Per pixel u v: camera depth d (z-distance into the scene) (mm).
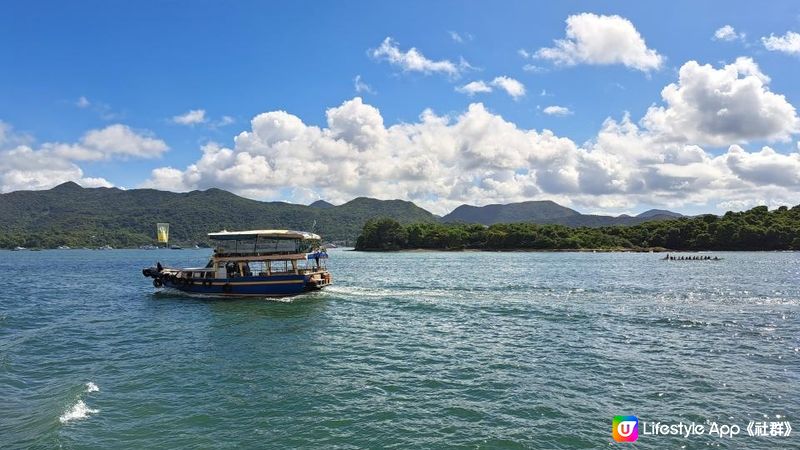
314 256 51469
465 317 37625
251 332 32375
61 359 25328
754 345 27766
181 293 52250
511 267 101375
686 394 19375
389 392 19703
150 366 23750
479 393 19531
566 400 18688
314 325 34781
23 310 43094
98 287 64125
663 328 32812
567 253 189125
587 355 25578
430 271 89812
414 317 37812
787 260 119188
